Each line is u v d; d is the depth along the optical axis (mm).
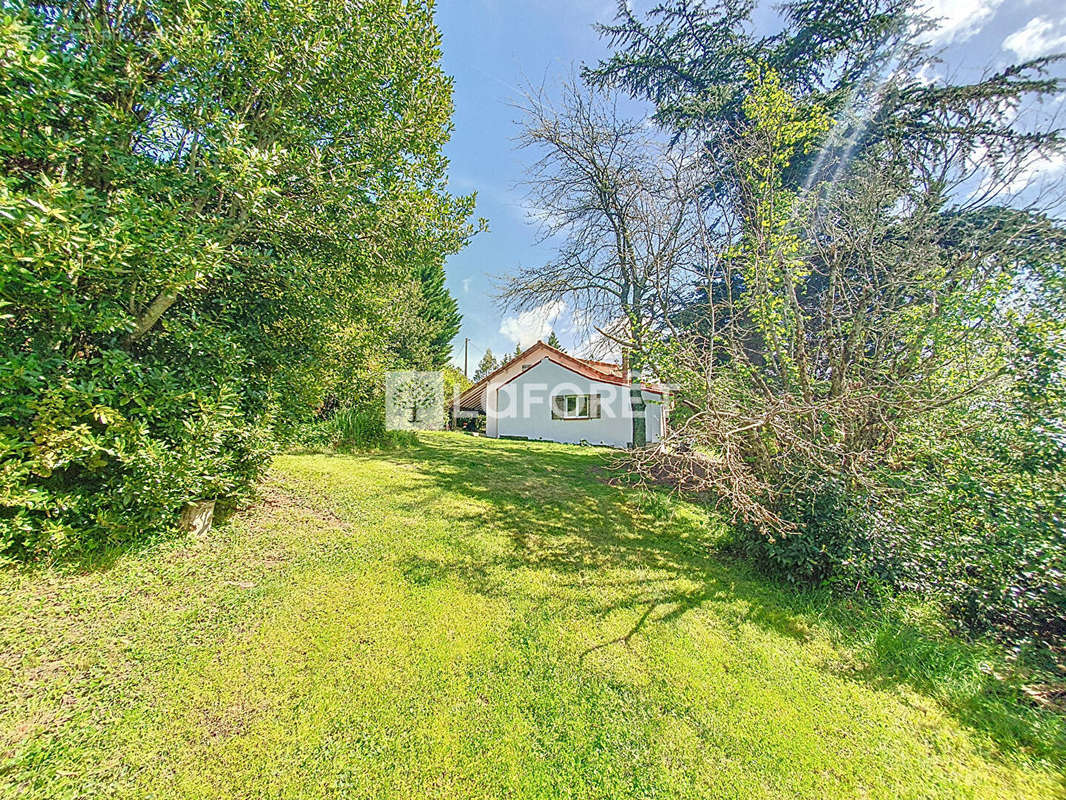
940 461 4062
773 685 2768
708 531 5535
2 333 2926
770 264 4789
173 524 3936
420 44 5043
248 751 2049
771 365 5188
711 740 2305
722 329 4773
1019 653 3201
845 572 3926
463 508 5852
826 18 8188
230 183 3570
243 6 3693
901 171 5059
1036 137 4355
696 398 5078
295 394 5184
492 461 9570
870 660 3062
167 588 3270
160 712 2221
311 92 4484
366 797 1881
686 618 3510
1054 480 3475
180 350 4133
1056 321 3543
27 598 2893
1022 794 2072
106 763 1935
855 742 2340
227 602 3201
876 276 4660
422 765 2051
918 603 3691
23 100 2592
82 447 3115
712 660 2988
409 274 7055
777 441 4301
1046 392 3578
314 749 2090
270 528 4484
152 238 3066
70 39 3207
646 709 2496
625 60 9695
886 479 4125
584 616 3447
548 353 16875
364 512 5285
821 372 5059
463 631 3121
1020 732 2441
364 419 9828
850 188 5652
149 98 3473
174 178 3637
